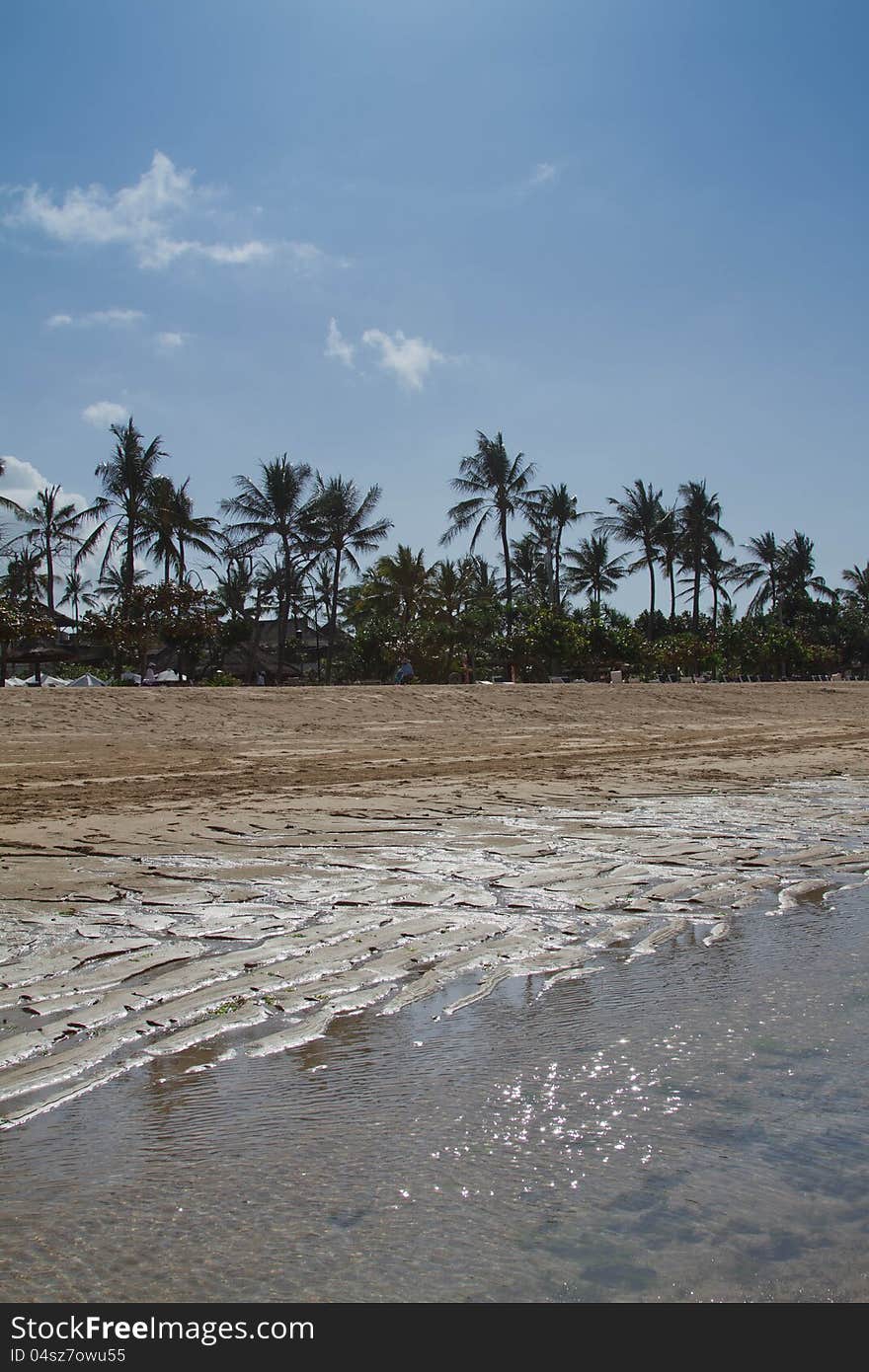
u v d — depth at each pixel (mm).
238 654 59281
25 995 4910
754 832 9820
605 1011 4738
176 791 12852
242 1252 2764
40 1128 3521
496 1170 3195
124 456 46969
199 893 7062
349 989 5039
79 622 42688
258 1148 3365
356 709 25750
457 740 21562
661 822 10398
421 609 58156
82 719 21359
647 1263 2701
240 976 5219
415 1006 4820
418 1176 3160
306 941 5863
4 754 17219
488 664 58188
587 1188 3074
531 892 7199
